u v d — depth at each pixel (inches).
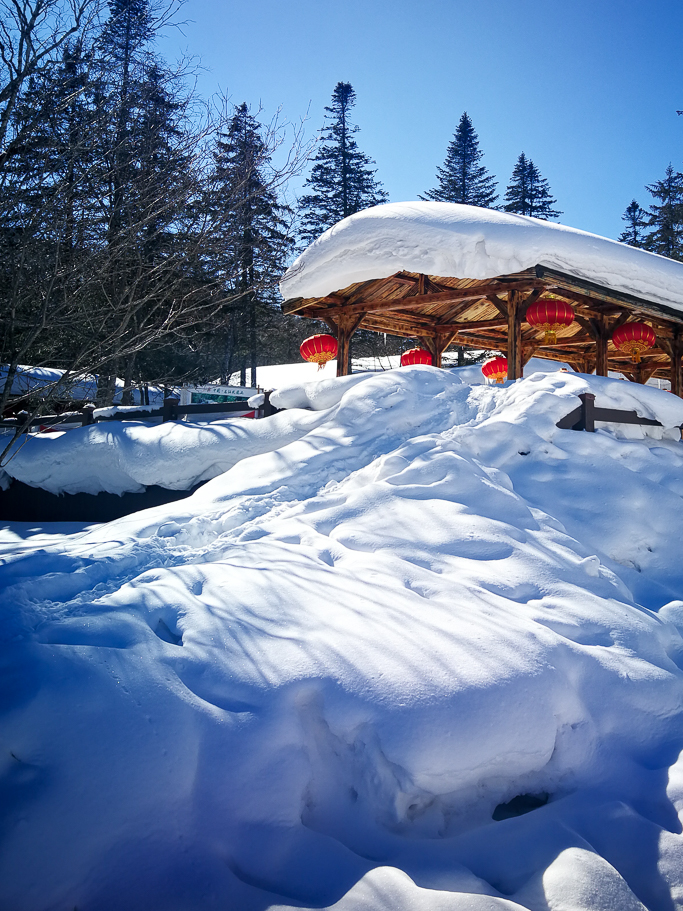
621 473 237.3
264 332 1144.8
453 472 213.5
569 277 323.0
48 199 255.6
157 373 895.7
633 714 131.0
